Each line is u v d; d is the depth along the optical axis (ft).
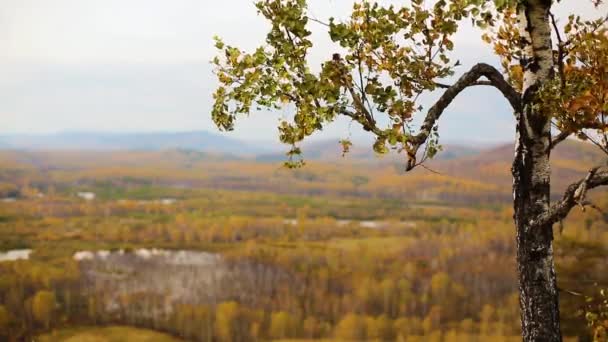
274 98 16.60
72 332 356.18
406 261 498.69
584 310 19.85
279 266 517.14
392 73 18.56
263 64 17.06
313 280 467.93
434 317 371.35
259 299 425.69
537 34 18.20
